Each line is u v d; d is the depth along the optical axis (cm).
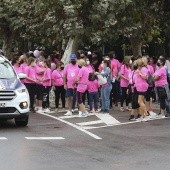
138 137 1343
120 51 3269
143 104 1686
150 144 1230
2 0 2917
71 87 1833
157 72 1803
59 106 2194
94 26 2198
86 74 1797
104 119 1731
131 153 1106
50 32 2816
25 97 1488
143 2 2328
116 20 2186
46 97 1986
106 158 1045
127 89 1986
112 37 2261
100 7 2122
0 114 1441
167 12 2411
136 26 2352
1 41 3559
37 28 2891
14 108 1456
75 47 2330
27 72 1944
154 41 2930
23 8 2800
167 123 1644
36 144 1209
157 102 2266
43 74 1975
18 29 3058
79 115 1795
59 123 1617
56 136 1341
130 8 2273
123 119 1738
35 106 2097
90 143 1238
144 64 1675
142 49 3150
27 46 3800
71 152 1110
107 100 1908
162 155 1085
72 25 2164
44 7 2222
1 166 954
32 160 1013
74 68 1839
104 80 1891
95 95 1933
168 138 1329
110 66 1920
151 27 2667
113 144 1226
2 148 1148
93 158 1043
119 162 1005
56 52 2697
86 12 2189
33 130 1447
